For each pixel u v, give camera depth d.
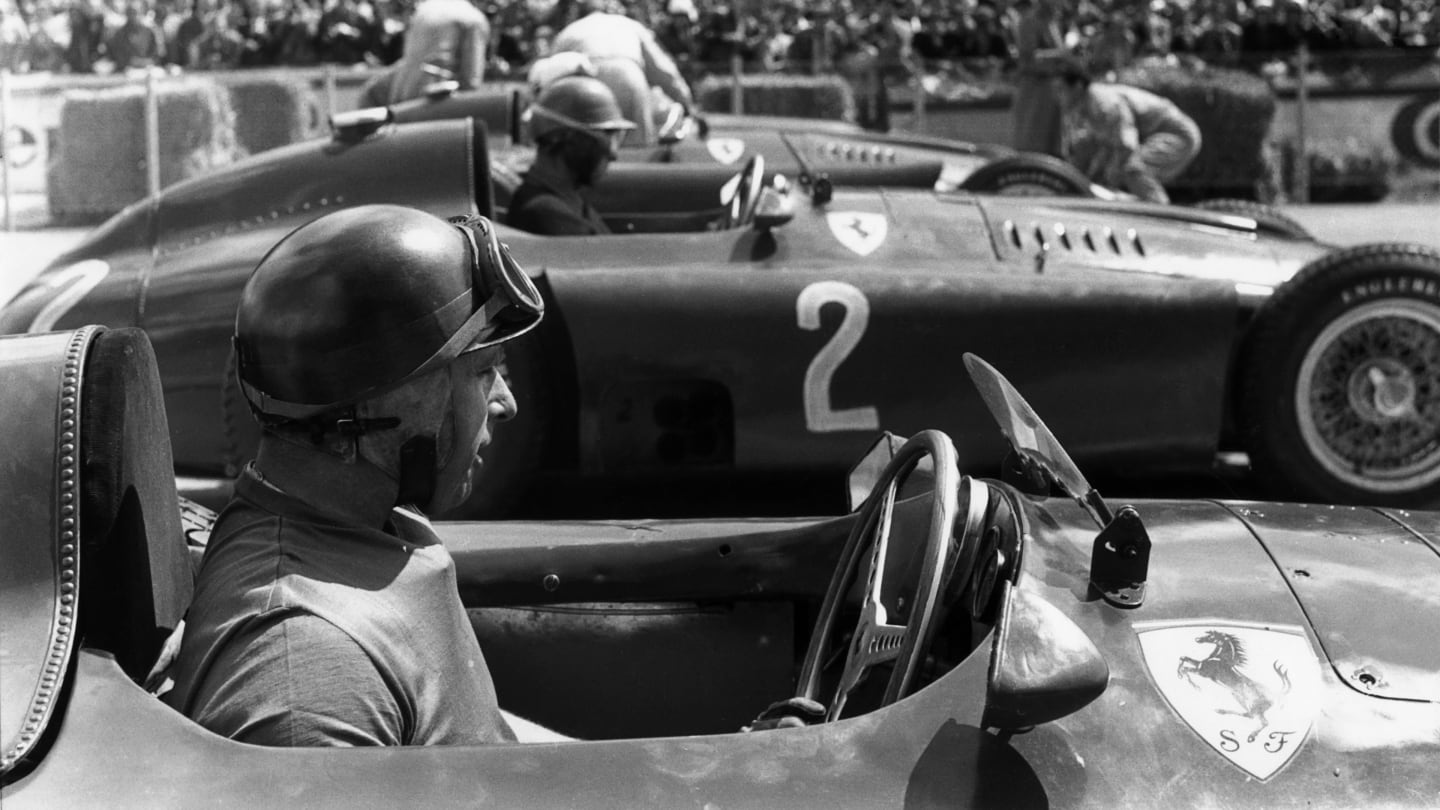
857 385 4.09
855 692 2.05
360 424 1.68
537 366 4.02
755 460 4.11
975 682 1.60
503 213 5.12
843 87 14.10
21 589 1.57
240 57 15.49
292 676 1.55
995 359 4.10
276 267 1.68
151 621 1.73
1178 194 13.84
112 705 1.53
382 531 1.73
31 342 1.71
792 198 4.34
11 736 1.48
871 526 2.23
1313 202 13.84
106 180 11.66
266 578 1.63
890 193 4.58
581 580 2.56
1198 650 1.66
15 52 15.43
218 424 4.30
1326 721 1.60
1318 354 4.25
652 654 2.62
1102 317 4.11
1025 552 1.80
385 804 1.47
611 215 6.24
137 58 15.47
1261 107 13.66
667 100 8.17
